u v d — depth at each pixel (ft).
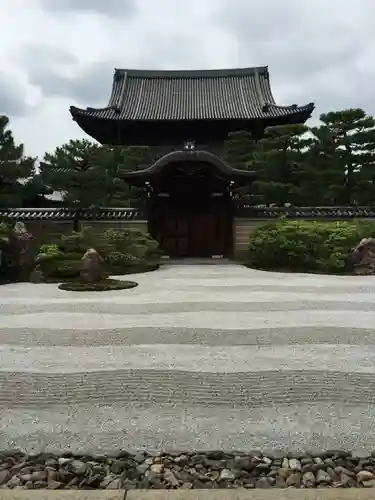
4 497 10.88
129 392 18.42
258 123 98.53
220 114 102.53
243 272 60.54
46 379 19.62
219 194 78.13
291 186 77.66
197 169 72.49
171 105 108.47
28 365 21.47
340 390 18.54
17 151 67.87
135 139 103.91
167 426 15.56
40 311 33.83
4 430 15.28
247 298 38.78
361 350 23.82
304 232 63.87
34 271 53.62
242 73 117.91
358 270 59.06
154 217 78.95
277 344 24.97
